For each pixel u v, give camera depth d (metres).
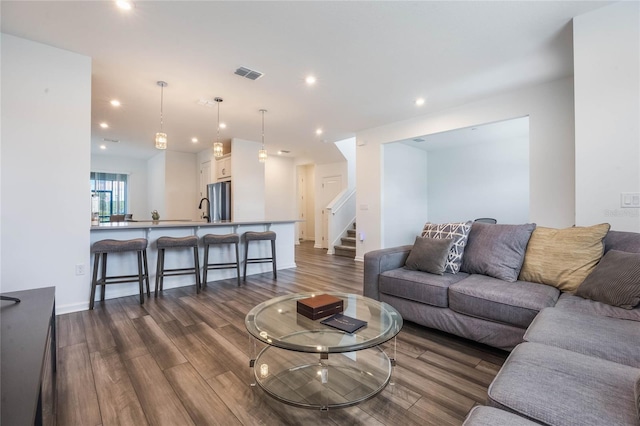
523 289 2.08
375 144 5.50
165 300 3.34
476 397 1.64
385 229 5.99
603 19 2.25
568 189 3.43
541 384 0.96
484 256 2.52
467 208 6.91
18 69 2.61
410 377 1.83
